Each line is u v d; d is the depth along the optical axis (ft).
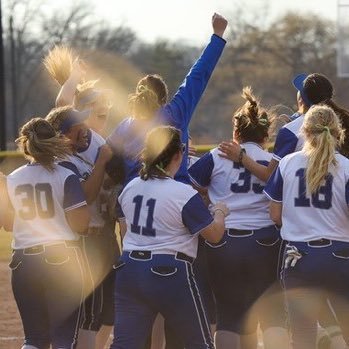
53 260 63.57
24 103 636.07
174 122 67.72
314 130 62.69
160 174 61.77
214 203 70.18
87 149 70.33
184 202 60.64
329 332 67.41
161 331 70.64
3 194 65.72
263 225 68.74
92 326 70.54
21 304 64.69
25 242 64.23
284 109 80.74
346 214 62.49
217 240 61.98
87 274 69.15
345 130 69.21
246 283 69.26
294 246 62.85
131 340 61.11
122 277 61.31
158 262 60.39
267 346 68.54
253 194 69.15
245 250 68.44
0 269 132.87
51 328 64.44
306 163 63.05
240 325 69.51
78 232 64.80
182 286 60.49
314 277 62.28
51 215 64.18
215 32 70.13
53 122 68.90
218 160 70.23
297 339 63.21
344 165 62.80
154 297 60.59
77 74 73.77
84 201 64.59
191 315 60.70
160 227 60.85
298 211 62.90
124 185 67.67
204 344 60.90
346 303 62.90
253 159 70.74
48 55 77.05
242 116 71.41
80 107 71.97
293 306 63.05
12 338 90.02
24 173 65.10
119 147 67.72
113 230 71.87
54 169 64.69
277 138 69.36
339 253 62.08
